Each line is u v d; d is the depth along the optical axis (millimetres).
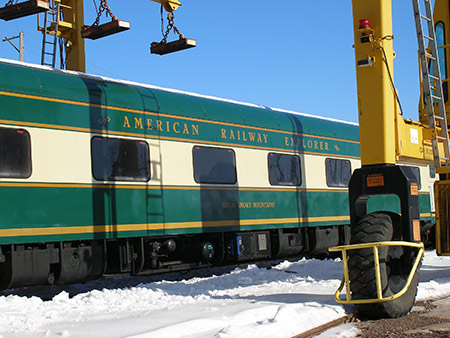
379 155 7848
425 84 8078
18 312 7992
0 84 9695
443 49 9328
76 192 10562
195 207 12750
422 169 20359
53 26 17281
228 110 14023
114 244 11711
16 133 9820
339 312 7254
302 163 15859
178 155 12523
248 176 14164
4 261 9758
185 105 12914
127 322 6949
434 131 8211
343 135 17547
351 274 7211
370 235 7273
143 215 11648
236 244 13953
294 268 13391
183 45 15844
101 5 15805
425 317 7273
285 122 15539
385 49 7918
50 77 10562
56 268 10578
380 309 7113
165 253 12484
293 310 6805
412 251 7445
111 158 11219
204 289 10602
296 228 15875
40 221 9992
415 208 7641
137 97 11906
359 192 7836
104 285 12672
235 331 5973
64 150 10469
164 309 8156
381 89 7891
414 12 7984
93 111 11023
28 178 9891
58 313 7977
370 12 7977
